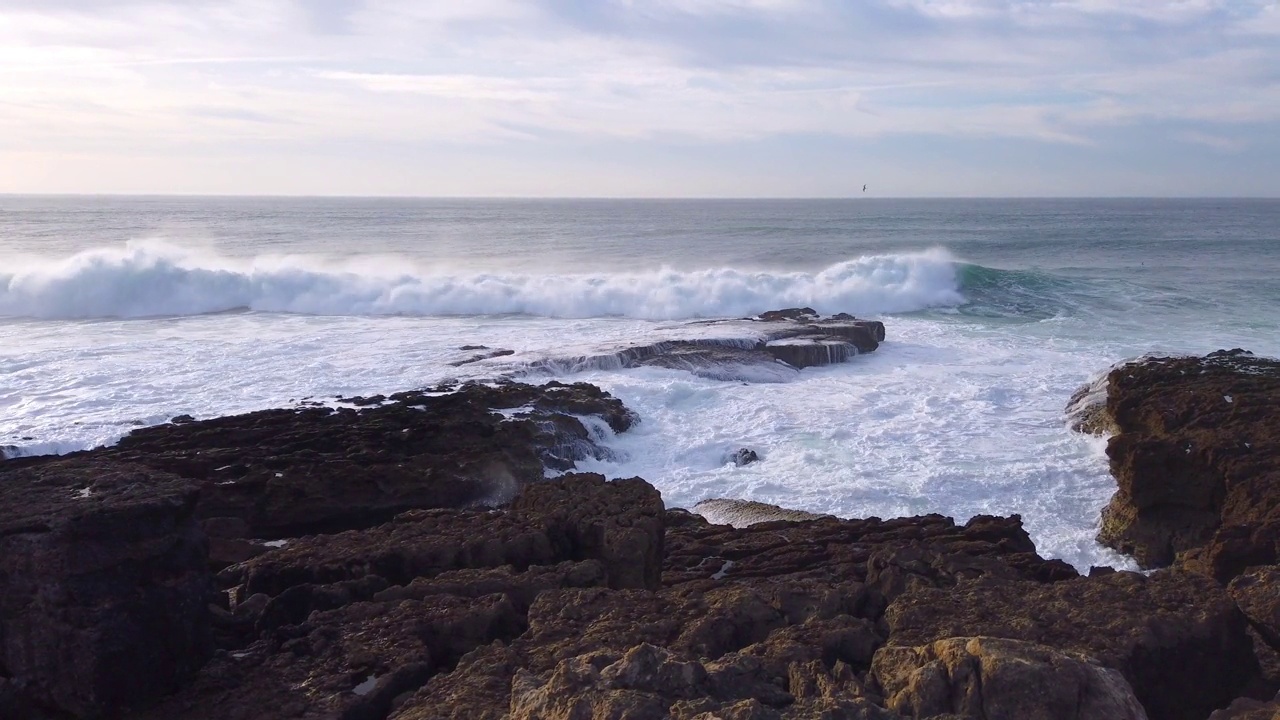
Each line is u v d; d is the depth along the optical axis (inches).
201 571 301.9
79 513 276.7
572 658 255.9
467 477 638.5
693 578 448.8
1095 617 283.7
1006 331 1266.0
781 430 803.4
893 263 1606.8
